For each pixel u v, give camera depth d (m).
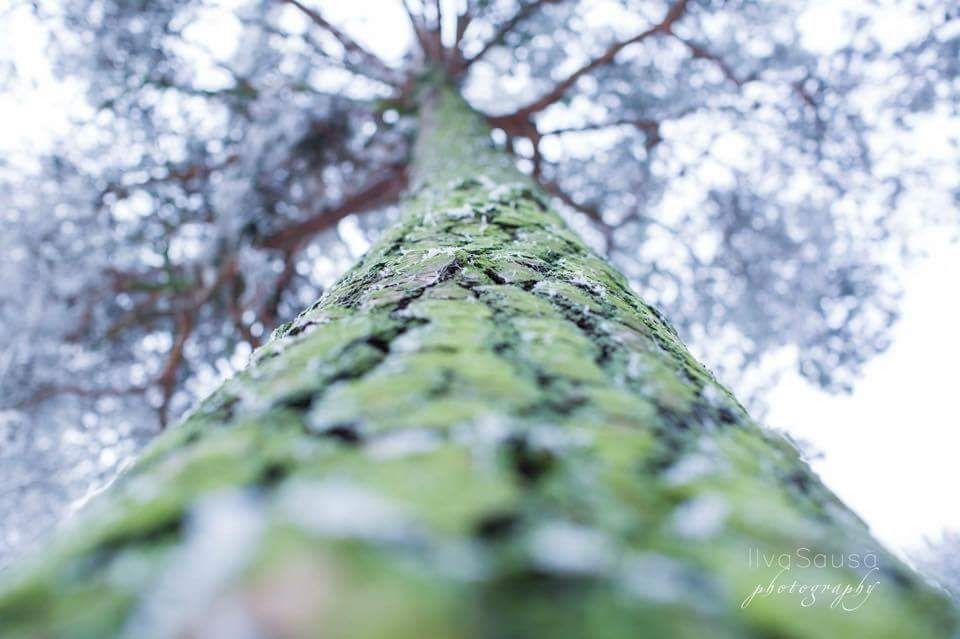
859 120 6.56
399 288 1.51
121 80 6.16
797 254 7.30
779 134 7.09
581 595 0.46
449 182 3.57
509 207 2.81
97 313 6.84
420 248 2.05
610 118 7.65
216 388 1.18
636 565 0.52
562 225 2.82
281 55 6.74
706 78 7.16
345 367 0.99
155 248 6.93
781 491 0.83
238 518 0.53
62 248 6.09
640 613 0.46
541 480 0.64
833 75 6.55
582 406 0.87
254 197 6.46
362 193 7.29
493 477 0.62
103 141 6.34
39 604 0.49
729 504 0.68
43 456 6.75
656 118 7.51
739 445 0.96
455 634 0.42
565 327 1.26
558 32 7.41
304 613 0.42
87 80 5.99
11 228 5.84
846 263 7.08
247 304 7.09
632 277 8.41
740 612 0.50
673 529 0.61
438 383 0.87
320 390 0.91
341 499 0.55
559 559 0.49
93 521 0.66
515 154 8.07
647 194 7.95
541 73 7.79
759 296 7.56
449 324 1.18
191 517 0.56
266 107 6.30
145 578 0.49
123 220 6.59
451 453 0.66
